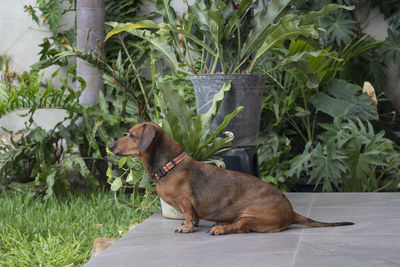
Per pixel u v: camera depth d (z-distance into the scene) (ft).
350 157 16.72
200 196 10.72
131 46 21.86
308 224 10.86
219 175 10.83
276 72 19.24
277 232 10.55
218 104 12.85
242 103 13.57
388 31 20.13
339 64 19.38
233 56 15.21
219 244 9.71
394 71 20.65
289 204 10.73
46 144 18.69
